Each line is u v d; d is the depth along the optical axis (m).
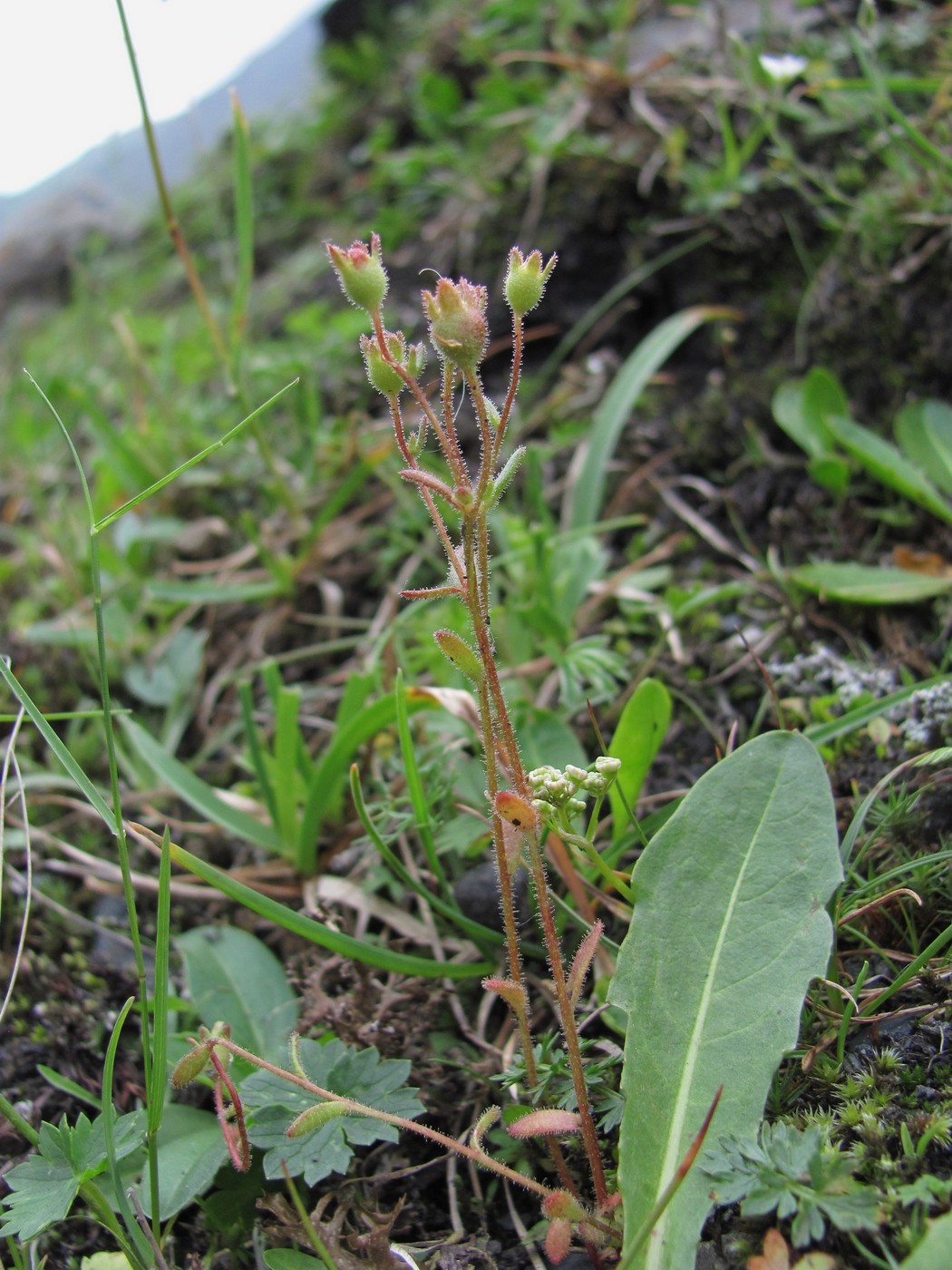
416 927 0.15
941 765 0.14
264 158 0.39
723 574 0.20
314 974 0.14
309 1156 0.11
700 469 0.22
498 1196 0.12
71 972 0.16
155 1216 0.11
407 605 0.21
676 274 0.25
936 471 0.18
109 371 0.34
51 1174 0.11
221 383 0.29
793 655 0.18
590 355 0.25
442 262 0.27
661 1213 0.09
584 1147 0.12
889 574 0.18
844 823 0.15
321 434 0.25
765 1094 0.10
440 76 0.33
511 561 0.20
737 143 0.24
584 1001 0.14
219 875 0.13
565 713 0.18
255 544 0.23
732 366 0.23
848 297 0.21
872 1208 0.09
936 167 0.20
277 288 0.33
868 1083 0.11
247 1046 0.14
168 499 0.25
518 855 0.10
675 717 0.17
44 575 0.26
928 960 0.12
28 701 0.11
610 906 0.13
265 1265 0.12
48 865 0.18
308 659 0.22
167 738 0.21
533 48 0.31
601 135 0.26
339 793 0.17
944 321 0.20
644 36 0.29
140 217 0.48
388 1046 0.14
